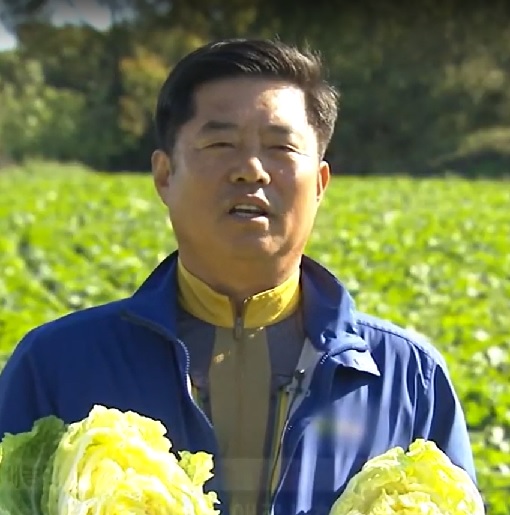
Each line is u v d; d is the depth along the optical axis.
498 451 9.45
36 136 49.56
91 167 50.19
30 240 20.25
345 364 3.79
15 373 3.87
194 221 3.70
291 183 3.68
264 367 3.81
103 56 51.75
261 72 3.69
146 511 3.09
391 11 54.53
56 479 3.17
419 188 34.88
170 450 3.70
